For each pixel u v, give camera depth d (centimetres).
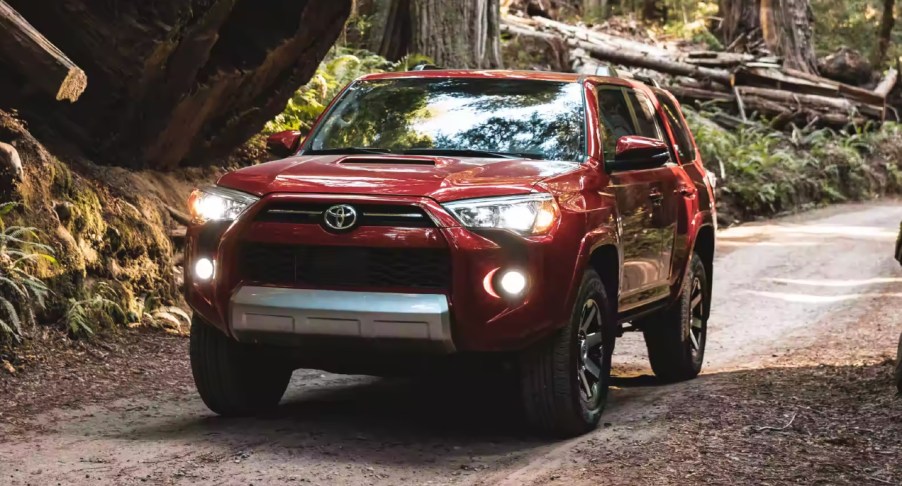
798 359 939
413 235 595
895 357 871
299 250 610
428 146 709
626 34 3359
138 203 1052
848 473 559
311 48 1143
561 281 618
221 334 670
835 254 1789
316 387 835
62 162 1009
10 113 990
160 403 755
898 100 3650
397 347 602
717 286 1459
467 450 629
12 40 825
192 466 584
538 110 726
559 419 642
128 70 982
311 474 570
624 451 611
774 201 2656
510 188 616
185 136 1111
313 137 746
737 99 3044
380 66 1989
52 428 671
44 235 909
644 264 753
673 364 877
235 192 630
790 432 638
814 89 3216
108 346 889
